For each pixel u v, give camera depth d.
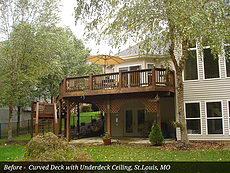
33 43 12.89
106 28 9.41
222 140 10.46
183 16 7.95
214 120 10.77
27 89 13.57
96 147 9.66
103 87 11.29
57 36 14.62
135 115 14.43
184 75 11.52
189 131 11.10
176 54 11.78
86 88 11.70
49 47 13.77
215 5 7.92
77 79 11.99
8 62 12.98
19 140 13.30
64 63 20.80
